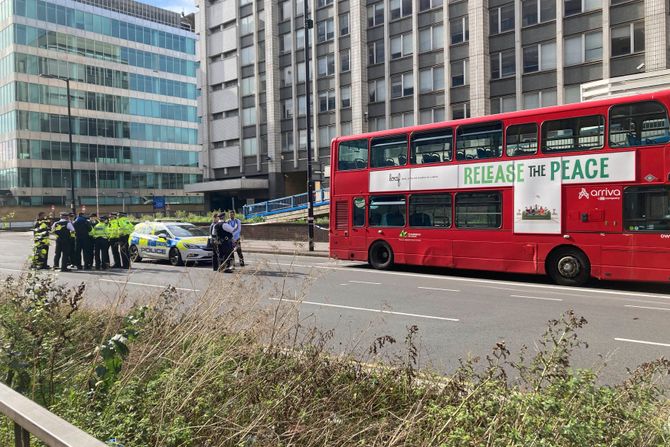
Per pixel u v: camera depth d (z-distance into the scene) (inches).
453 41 1444.4
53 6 2669.8
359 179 671.8
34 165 2600.9
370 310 379.9
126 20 2950.3
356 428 137.3
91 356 182.9
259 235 1259.8
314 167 1786.4
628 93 494.9
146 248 798.5
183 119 3208.7
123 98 2933.1
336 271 655.8
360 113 1635.1
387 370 174.9
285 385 154.6
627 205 467.2
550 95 1288.1
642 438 122.0
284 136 1892.2
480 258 556.4
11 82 2551.7
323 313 367.9
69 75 2726.4
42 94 2637.8
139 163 2997.0
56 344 169.0
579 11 1237.1
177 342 181.5
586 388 128.8
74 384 159.6
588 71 1227.2
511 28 1344.7
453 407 138.1
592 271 485.1
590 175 486.6
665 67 1111.6
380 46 1610.5
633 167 463.5
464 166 570.3
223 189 2003.0
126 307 274.7
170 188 3134.8
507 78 1353.3
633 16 1160.2
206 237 763.4
